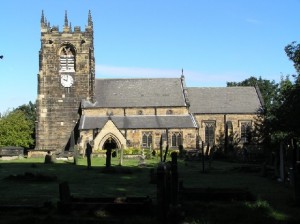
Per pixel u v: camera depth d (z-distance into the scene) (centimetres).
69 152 9006
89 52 10369
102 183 3956
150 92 10806
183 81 11125
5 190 3412
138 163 6762
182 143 10138
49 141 10169
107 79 11088
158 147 10050
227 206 2430
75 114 10275
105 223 2031
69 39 10362
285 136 5541
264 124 7144
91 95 10350
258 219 2127
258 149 8519
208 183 4041
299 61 6206
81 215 2223
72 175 4781
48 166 6244
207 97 11288
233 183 4041
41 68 10288
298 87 5344
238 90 11506
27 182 4019
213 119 10919
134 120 10269
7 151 9894
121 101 10519
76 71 10344
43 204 2484
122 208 2267
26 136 13462
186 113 10512
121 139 9675
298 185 2650
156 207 2225
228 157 9188
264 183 4028
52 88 10294
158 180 2091
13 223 2031
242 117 10919
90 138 9788
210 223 2077
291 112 5275
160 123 10206
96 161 7531
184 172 5409
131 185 3781
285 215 2281
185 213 2228
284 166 4172
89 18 10469
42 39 10338
